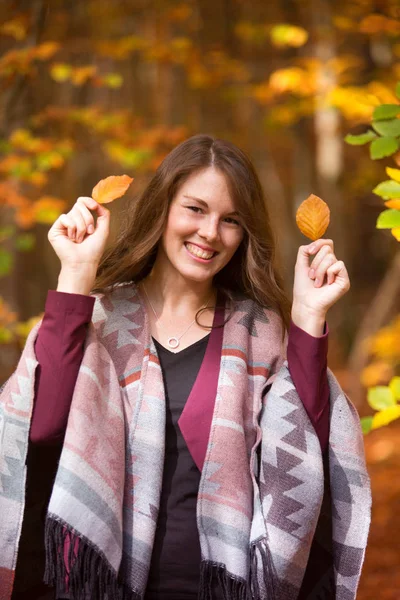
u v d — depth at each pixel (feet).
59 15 25.03
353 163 32.78
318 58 25.32
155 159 20.59
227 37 33.65
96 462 6.84
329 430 7.50
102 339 7.60
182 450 7.25
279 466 7.23
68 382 7.00
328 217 7.63
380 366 22.71
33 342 7.19
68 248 7.19
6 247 20.01
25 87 20.22
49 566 6.70
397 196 8.44
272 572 7.01
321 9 26.35
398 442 23.30
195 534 7.14
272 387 7.47
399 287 30.99
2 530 6.90
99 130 20.54
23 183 20.98
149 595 7.11
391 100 13.56
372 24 21.29
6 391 7.17
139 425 7.18
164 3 27.40
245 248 7.94
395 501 18.38
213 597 7.09
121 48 23.67
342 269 7.40
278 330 7.95
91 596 6.76
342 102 18.49
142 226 7.68
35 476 7.51
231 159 7.41
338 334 40.40
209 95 31.96
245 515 7.16
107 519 6.80
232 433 7.22
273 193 45.01
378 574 14.32
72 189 36.70
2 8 20.24
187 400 7.34
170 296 7.83
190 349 7.64
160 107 37.06
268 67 30.89
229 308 7.92
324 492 7.74
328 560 7.79
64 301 7.08
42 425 6.97
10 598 7.55
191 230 7.39
